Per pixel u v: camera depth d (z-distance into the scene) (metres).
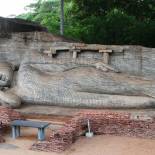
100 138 10.20
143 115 10.93
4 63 14.35
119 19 21.62
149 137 10.05
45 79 12.95
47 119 11.54
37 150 9.41
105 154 8.98
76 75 12.75
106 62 13.04
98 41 21.77
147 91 12.05
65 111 12.12
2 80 13.52
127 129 10.31
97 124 10.58
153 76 12.66
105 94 12.31
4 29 14.80
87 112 10.88
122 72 12.98
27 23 16.83
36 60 13.81
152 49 12.66
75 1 22.80
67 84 12.60
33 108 12.56
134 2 21.88
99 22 22.09
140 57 12.79
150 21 22.44
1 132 10.80
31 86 12.88
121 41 21.36
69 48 13.46
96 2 22.02
